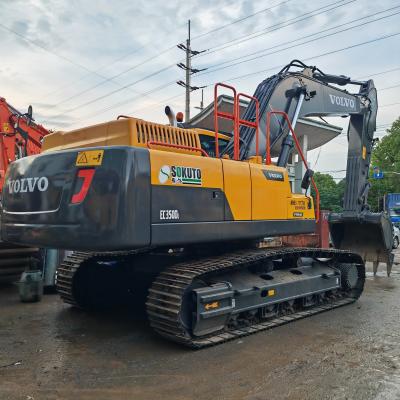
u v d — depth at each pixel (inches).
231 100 469.7
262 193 221.0
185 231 182.7
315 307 258.5
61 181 178.5
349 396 141.3
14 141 320.2
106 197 165.0
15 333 207.0
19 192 195.6
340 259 289.1
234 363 169.3
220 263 198.7
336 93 322.7
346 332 213.3
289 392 144.1
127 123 180.7
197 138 207.0
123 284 264.7
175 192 180.4
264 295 218.1
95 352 180.5
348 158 345.7
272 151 280.7
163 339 197.9
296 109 282.0
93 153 171.5
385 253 366.6
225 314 195.9
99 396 140.1
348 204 342.3
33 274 273.1
